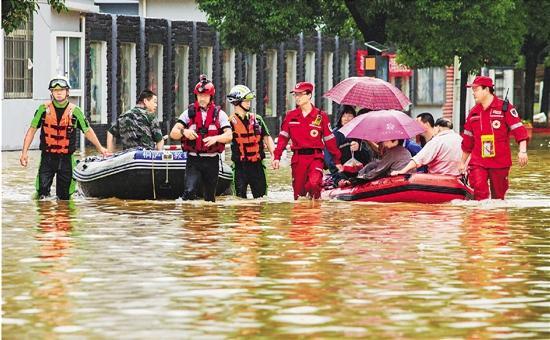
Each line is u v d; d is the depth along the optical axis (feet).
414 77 379.96
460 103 300.20
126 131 125.18
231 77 298.15
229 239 85.51
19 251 79.25
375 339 53.98
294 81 327.88
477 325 57.06
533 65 324.19
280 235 87.92
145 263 74.28
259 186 119.75
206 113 111.65
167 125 273.33
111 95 252.62
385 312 59.88
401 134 117.80
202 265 73.61
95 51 248.32
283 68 319.06
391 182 115.14
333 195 119.03
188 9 294.66
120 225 93.97
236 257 76.89
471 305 61.77
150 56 268.00
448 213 104.06
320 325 56.80
